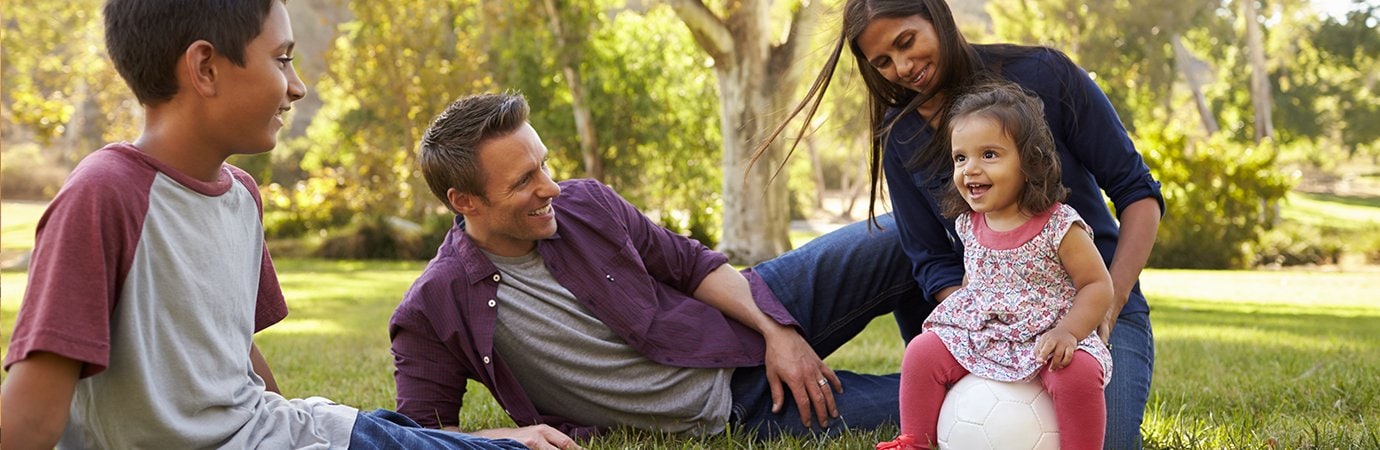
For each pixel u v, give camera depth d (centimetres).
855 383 312
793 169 4056
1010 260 252
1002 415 242
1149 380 281
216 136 194
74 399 190
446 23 2433
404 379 289
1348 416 341
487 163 267
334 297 1107
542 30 2066
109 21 189
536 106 2286
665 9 2303
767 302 310
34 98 1972
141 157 188
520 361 291
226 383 199
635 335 290
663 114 2341
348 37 2531
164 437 189
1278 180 1962
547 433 272
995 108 249
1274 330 737
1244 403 356
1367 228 2456
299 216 2347
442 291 284
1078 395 240
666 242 314
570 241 292
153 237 186
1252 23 3628
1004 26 3662
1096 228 292
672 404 294
